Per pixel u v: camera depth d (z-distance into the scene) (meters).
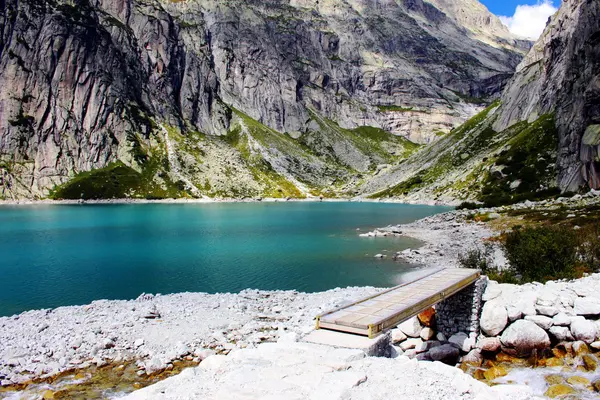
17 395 22.67
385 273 56.56
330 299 39.66
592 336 23.55
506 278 34.78
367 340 18.47
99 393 22.88
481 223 87.75
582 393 20.30
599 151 109.00
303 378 15.07
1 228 107.81
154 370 25.34
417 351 26.64
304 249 75.81
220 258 68.06
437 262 61.69
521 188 140.00
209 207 193.50
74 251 74.88
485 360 25.41
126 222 123.06
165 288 50.41
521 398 15.27
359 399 13.82
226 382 15.08
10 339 30.14
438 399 14.20
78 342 29.00
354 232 98.69
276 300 40.44
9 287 51.00
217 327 32.03
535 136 161.38
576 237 42.97
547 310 25.22
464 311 27.03
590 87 117.56
